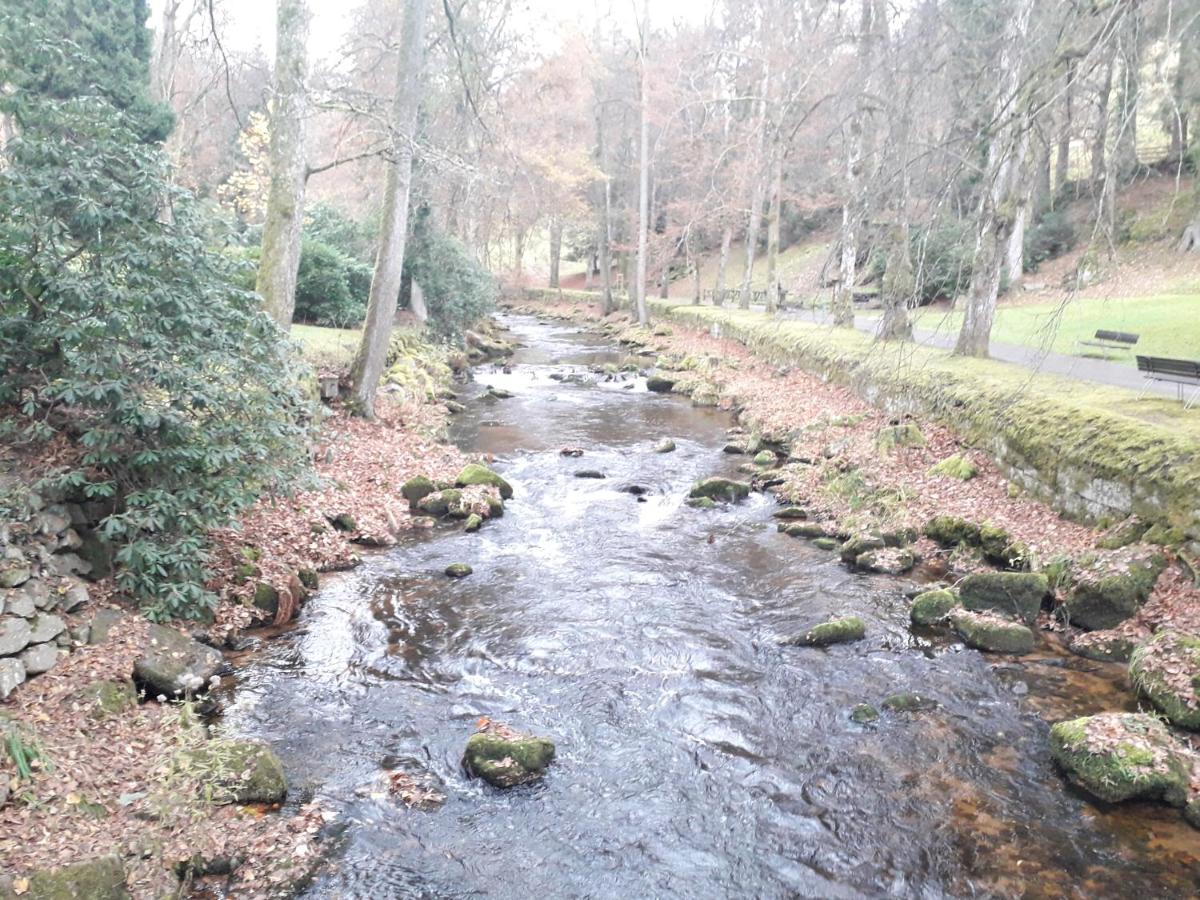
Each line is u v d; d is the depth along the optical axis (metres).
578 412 19.52
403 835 5.05
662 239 41.59
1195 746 5.93
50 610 5.98
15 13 12.36
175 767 5.23
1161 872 4.75
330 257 19.41
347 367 15.68
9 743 4.69
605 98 40.78
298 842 4.87
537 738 5.97
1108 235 6.88
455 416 18.53
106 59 15.36
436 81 21.45
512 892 4.62
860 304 32.56
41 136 6.57
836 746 6.14
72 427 7.03
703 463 14.92
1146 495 8.52
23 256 6.50
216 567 8.16
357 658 7.35
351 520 10.54
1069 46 7.55
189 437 7.00
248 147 27.41
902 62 11.61
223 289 7.59
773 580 9.48
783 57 25.33
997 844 5.03
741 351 27.09
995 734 6.27
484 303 29.59
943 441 13.02
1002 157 7.43
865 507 11.60
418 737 6.15
